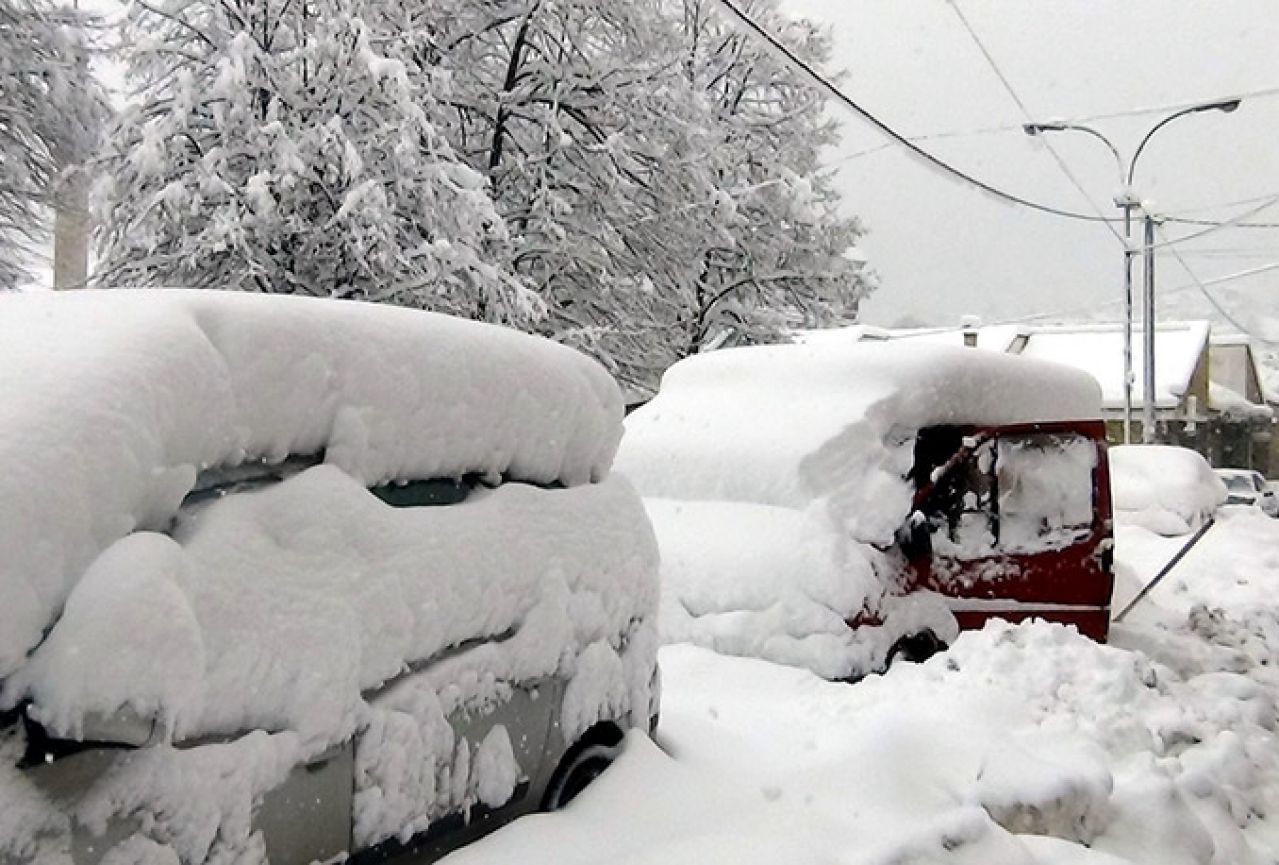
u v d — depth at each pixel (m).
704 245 21.55
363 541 3.13
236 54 15.05
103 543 2.46
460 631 3.40
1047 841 4.12
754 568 6.22
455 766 3.35
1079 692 5.62
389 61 15.22
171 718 2.44
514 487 3.89
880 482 6.38
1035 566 6.75
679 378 7.81
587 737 4.11
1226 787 5.20
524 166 19.19
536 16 19.22
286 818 2.78
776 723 5.10
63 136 19.36
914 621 6.26
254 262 15.04
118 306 2.87
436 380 3.54
